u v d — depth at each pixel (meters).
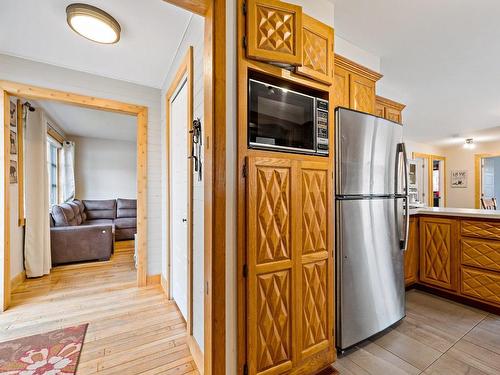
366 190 1.81
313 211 1.54
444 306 2.45
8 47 2.29
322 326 1.57
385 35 2.08
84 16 1.76
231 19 1.28
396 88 3.12
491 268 2.30
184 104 2.21
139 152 3.01
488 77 2.83
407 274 2.77
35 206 3.22
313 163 1.53
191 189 1.82
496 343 1.84
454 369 1.57
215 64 1.21
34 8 1.79
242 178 1.28
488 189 6.88
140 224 2.99
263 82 1.39
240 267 1.27
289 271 1.42
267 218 1.34
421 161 6.75
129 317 2.24
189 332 1.79
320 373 1.53
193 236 1.79
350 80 2.15
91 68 2.66
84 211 5.64
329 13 1.71
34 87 2.50
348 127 1.72
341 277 1.67
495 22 1.91
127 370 1.58
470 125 4.84
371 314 1.82
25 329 2.04
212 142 1.22
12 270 2.85
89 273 3.44
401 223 2.08
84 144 6.15
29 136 3.16
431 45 2.22
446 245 2.63
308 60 1.49
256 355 1.29
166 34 2.07
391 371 1.55
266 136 1.36
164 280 2.86
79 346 1.81
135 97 3.00
